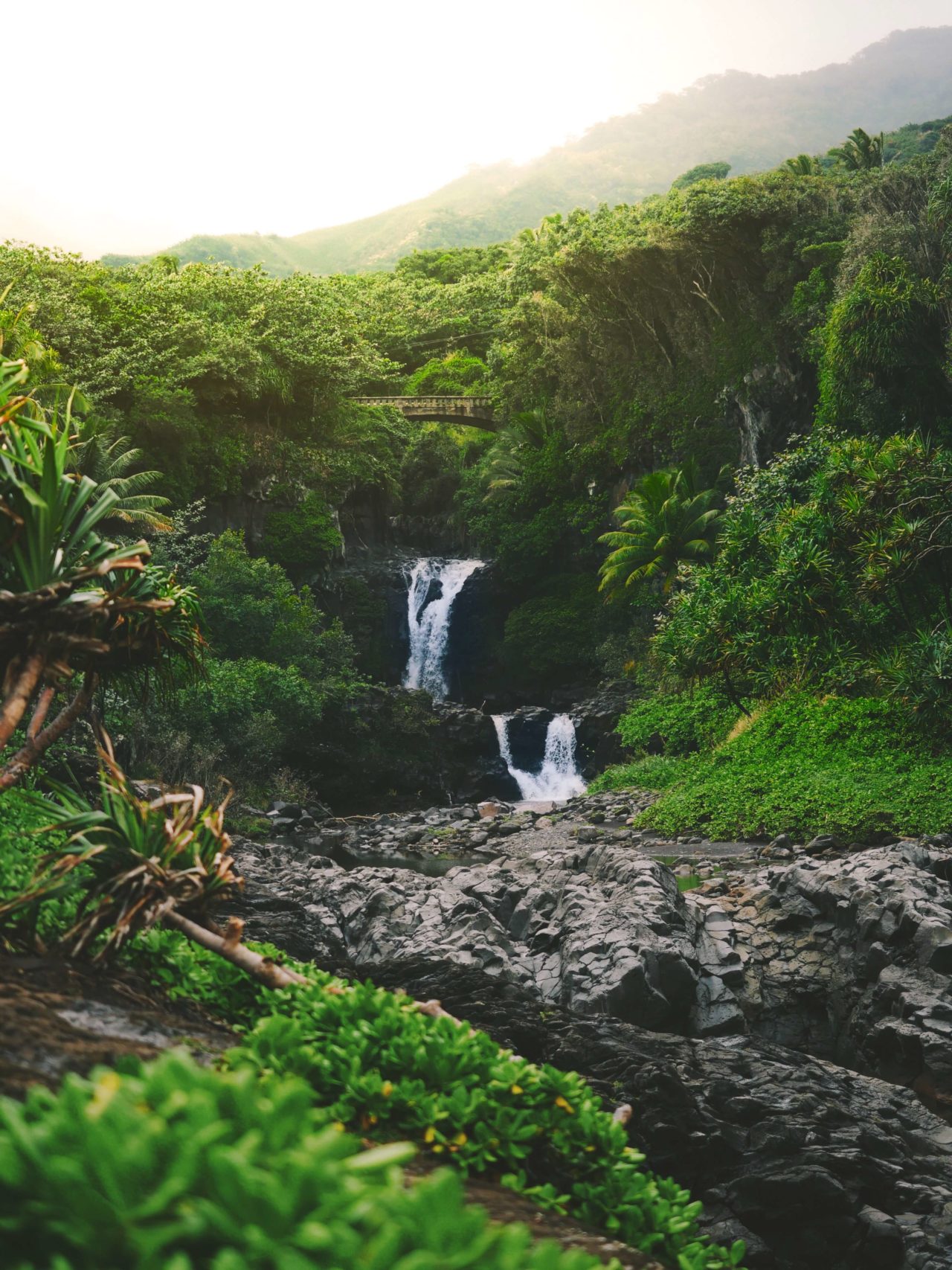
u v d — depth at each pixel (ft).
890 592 84.89
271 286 177.06
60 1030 9.37
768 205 143.43
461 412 208.13
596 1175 11.05
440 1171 5.32
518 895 42.91
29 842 16.17
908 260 115.55
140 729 88.99
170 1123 5.75
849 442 82.53
